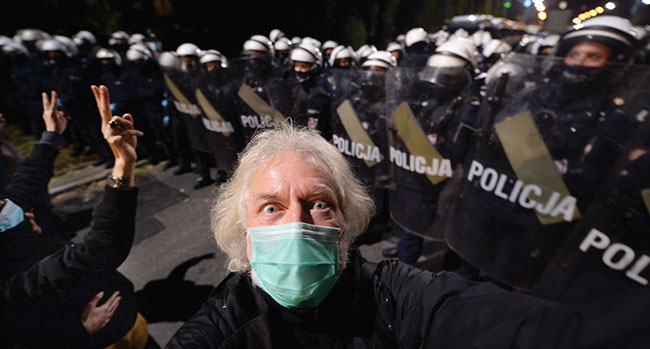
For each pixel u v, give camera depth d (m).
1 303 0.96
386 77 2.06
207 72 3.27
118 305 1.42
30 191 1.29
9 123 6.92
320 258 0.59
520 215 1.38
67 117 1.47
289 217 0.61
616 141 1.08
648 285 1.05
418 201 2.08
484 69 4.19
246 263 0.75
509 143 1.35
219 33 11.30
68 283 0.98
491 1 25.88
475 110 1.77
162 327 2.27
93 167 5.22
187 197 4.20
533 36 4.28
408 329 0.60
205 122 3.54
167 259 3.01
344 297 0.67
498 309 0.45
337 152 0.72
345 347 0.62
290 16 13.27
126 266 2.94
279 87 2.95
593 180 1.15
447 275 0.64
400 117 1.97
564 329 0.30
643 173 1.01
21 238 1.13
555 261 1.30
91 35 7.54
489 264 1.56
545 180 1.28
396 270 0.71
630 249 1.08
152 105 4.91
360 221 0.77
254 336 0.61
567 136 1.18
